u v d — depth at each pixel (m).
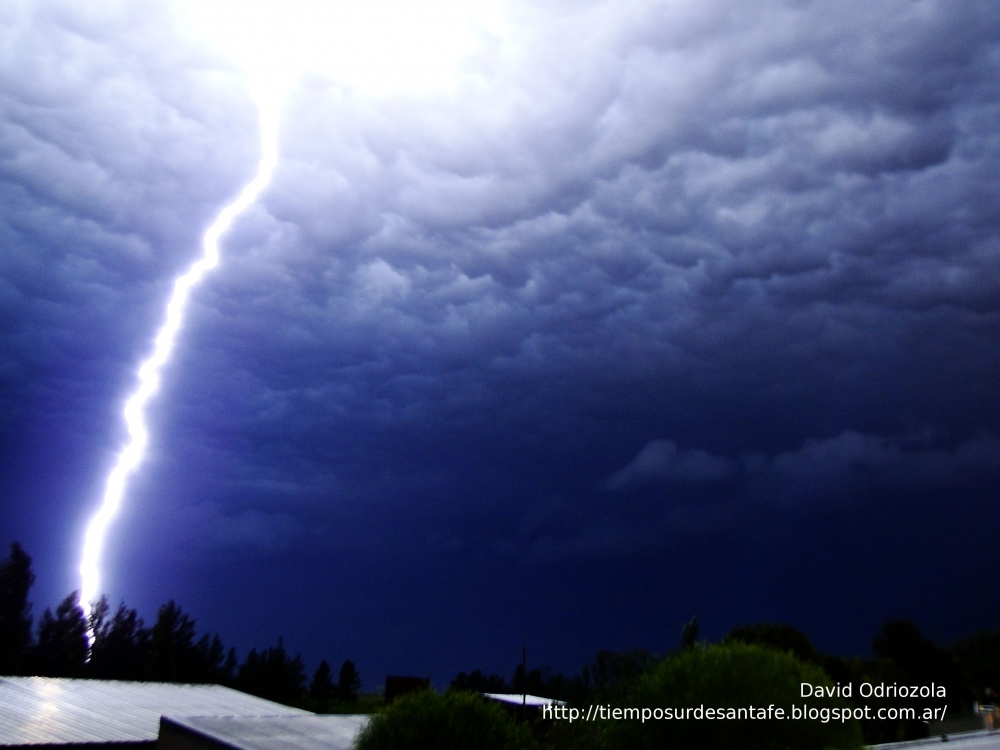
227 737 15.28
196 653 51.59
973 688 29.09
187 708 22.62
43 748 16.73
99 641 52.59
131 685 26.05
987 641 34.56
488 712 12.55
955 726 21.72
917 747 18.36
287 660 49.28
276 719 17.03
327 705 44.97
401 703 12.66
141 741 17.92
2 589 50.41
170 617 51.62
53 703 20.81
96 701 21.72
